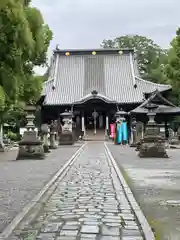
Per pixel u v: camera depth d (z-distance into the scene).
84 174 15.83
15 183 13.48
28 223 7.84
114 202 10.01
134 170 17.42
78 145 44.09
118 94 70.75
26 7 6.46
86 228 7.46
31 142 23.67
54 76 74.94
